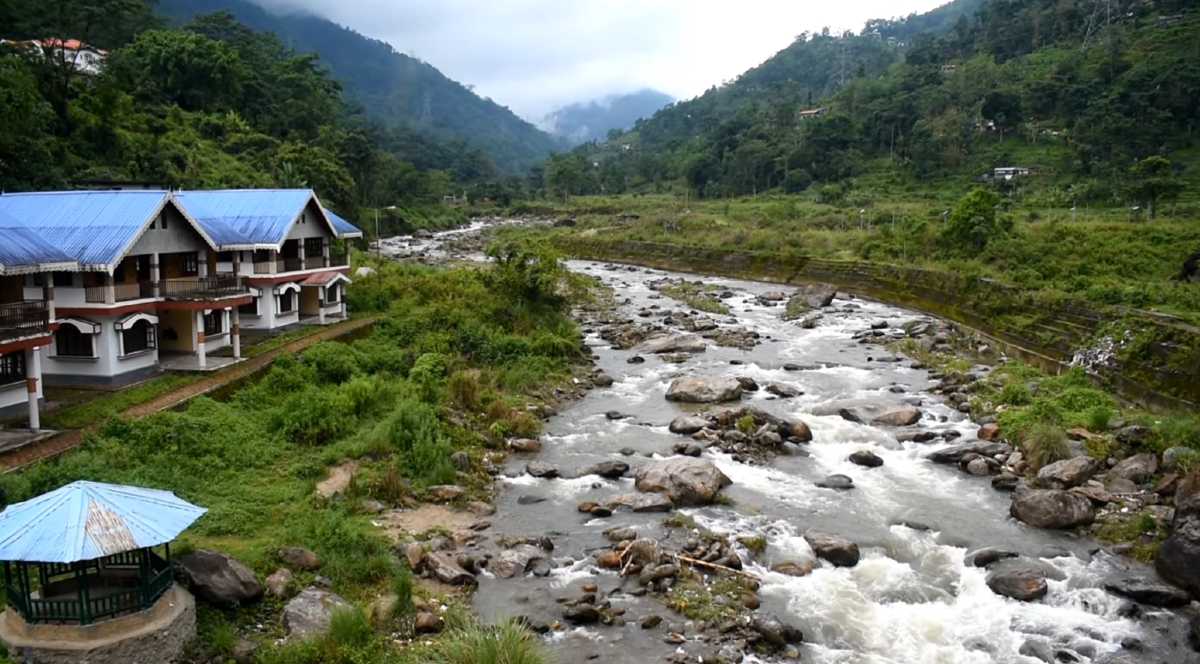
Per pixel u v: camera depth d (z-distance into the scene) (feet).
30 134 191.11
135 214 105.70
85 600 47.80
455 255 323.78
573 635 58.44
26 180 179.01
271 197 145.89
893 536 75.82
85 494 49.55
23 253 89.10
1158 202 248.73
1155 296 136.36
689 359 151.43
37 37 290.56
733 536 75.00
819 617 61.98
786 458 97.66
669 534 74.95
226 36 456.04
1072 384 116.26
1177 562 65.67
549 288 173.47
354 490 80.12
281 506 75.61
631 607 62.59
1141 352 113.39
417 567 67.15
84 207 107.34
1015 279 174.81
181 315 119.75
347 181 315.58
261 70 421.18
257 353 122.93
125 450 80.43
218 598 56.44
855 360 150.30
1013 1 621.72
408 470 87.35
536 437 105.09
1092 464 85.92
